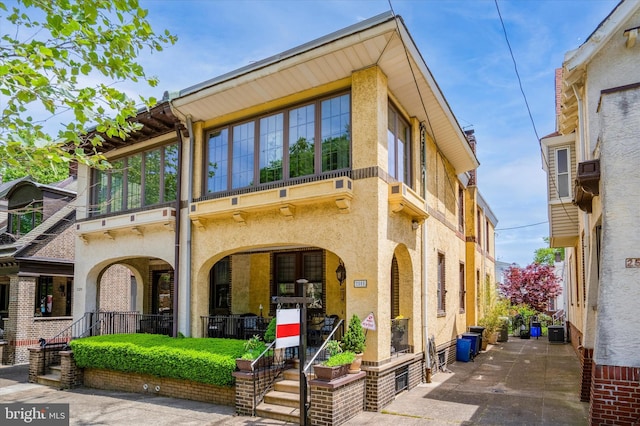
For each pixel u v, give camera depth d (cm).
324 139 988
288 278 1384
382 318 894
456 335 1542
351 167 935
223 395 953
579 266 1394
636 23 854
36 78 493
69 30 500
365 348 877
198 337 1116
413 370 1064
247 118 1109
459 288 1658
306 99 1020
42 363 1280
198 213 1105
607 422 646
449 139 1369
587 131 901
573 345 1848
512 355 1625
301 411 750
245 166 1098
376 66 923
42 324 1728
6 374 1429
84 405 985
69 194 1905
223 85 1034
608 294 672
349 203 917
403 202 965
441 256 1410
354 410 823
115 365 1111
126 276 2005
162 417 868
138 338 1163
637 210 673
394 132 1062
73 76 542
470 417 812
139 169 1310
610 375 653
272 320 986
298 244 993
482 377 1186
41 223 1797
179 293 1153
